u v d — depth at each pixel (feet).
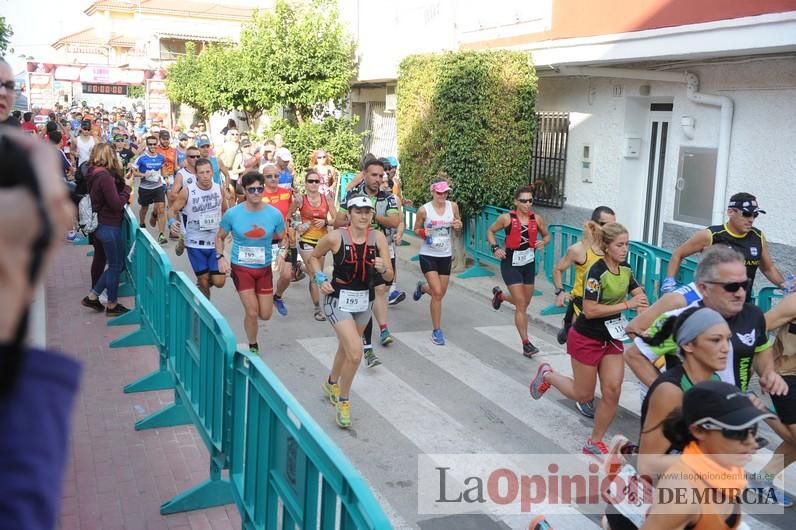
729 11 27.20
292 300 35.58
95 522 15.72
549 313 33.06
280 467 12.23
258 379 13.34
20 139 3.83
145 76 134.92
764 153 29.91
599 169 39.09
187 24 151.94
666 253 27.71
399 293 35.12
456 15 46.16
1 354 3.64
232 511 16.34
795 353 16.40
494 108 39.42
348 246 20.99
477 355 28.30
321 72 61.16
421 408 22.95
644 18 31.14
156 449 19.24
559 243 36.24
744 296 13.99
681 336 11.50
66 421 3.85
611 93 37.96
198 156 30.53
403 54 53.52
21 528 3.52
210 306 16.74
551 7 37.29
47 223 3.67
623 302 19.02
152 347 27.30
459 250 41.96
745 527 10.50
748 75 30.32
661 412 11.25
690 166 33.63
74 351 26.58
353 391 24.22
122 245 30.78
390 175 36.99
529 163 41.27
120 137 66.13
